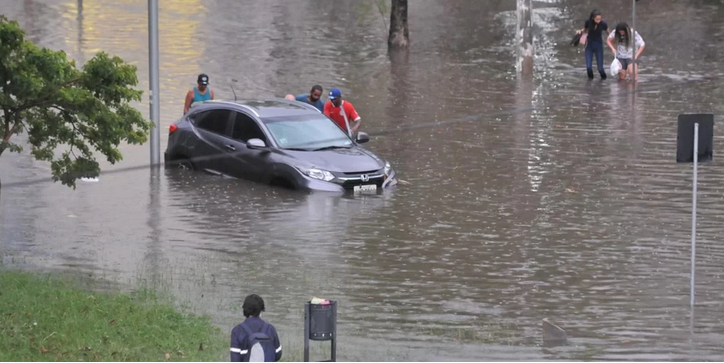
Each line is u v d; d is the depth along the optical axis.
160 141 51.09
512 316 27.69
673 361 24.06
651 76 69.19
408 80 68.06
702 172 44.06
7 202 40.34
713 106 58.69
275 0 116.38
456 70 72.19
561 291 29.75
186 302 28.72
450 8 109.81
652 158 46.56
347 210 39.25
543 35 89.69
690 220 37.00
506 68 73.19
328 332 22.12
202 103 46.84
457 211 38.75
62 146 49.69
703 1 109.44
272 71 70.81
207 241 35.19
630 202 39.50
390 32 81.94
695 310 28.11
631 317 27.53
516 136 51.62
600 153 47.72
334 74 69.94
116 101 32.88
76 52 76.94
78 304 27.25
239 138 44.97
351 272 31.66
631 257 32.97
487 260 32.78
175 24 95.00
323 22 98.19
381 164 43.12
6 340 24.16
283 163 42.97
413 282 30.67
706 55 78.00
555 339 25.56
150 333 25.56
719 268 31.81
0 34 30.38
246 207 39.88
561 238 35.09
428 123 54.56
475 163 46.34
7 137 32.25
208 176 45.12
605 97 61.91
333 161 42.72
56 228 36.75
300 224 37.34
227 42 84.12
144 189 42.66
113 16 99.62
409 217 38.09
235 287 30.19
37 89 30.62
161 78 67.12
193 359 23.66
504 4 112.50
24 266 32.09
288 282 30.67
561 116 56.38
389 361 23.78
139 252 33.84
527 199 40.22
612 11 103.81
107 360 23.33
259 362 20.14
